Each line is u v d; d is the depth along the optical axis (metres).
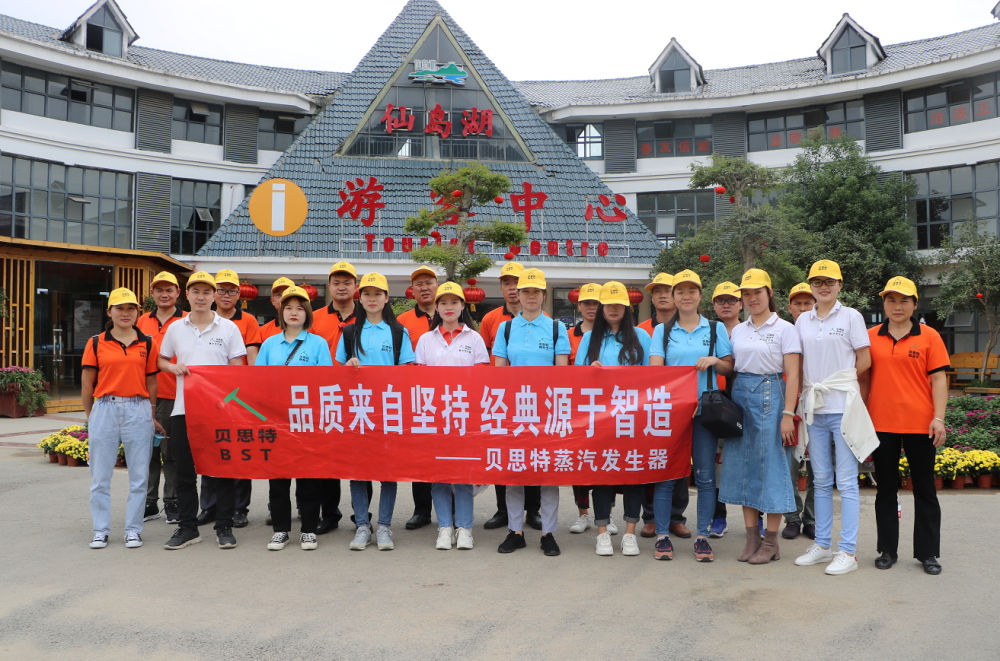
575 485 5.37
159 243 23.53
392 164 22.02
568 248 20.84
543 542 5.17
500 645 3.53
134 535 5.31
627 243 21.53
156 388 5.61
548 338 5.46
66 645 3.55
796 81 25.62
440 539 5.27
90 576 4.61
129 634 3.68
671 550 5.00
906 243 21.25
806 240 17.23
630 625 3.78
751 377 4.94
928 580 4.50
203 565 4.85
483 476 5.22
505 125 22.81
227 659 3.39
